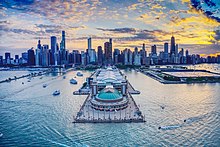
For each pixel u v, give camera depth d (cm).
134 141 16825
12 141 17238
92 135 18025
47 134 18375
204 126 19488
